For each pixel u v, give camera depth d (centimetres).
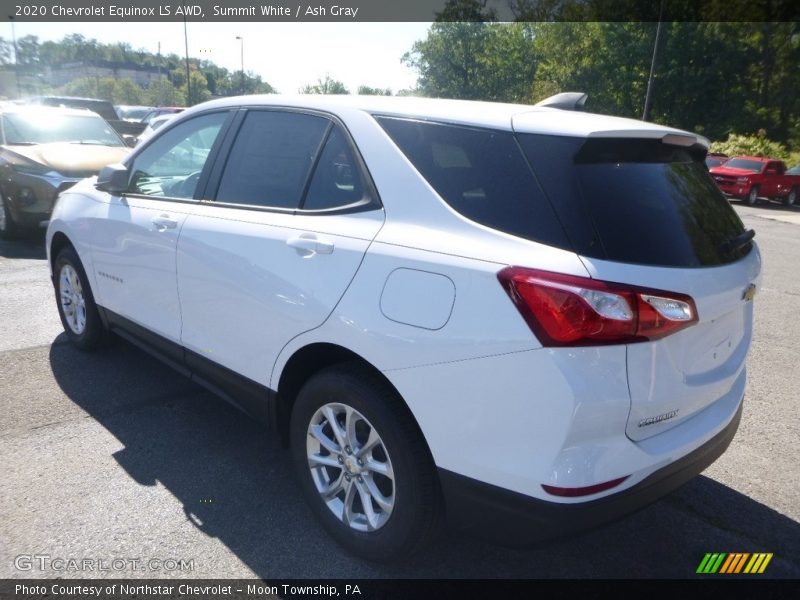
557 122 241
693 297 223
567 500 211
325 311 266
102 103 1994
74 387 432
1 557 267
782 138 4256
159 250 361
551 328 208
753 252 284
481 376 222
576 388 205
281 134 322
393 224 257
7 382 435
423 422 238
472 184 243
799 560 291
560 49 4425
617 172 236
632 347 212
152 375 457
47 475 328
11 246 861
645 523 314
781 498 339
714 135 4097
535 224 224
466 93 5350
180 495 317
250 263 303
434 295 233
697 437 246
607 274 210
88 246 436
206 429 385
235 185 336
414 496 247
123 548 277
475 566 277
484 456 225
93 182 471
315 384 278
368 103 293
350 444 272
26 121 955
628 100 4178
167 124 405
